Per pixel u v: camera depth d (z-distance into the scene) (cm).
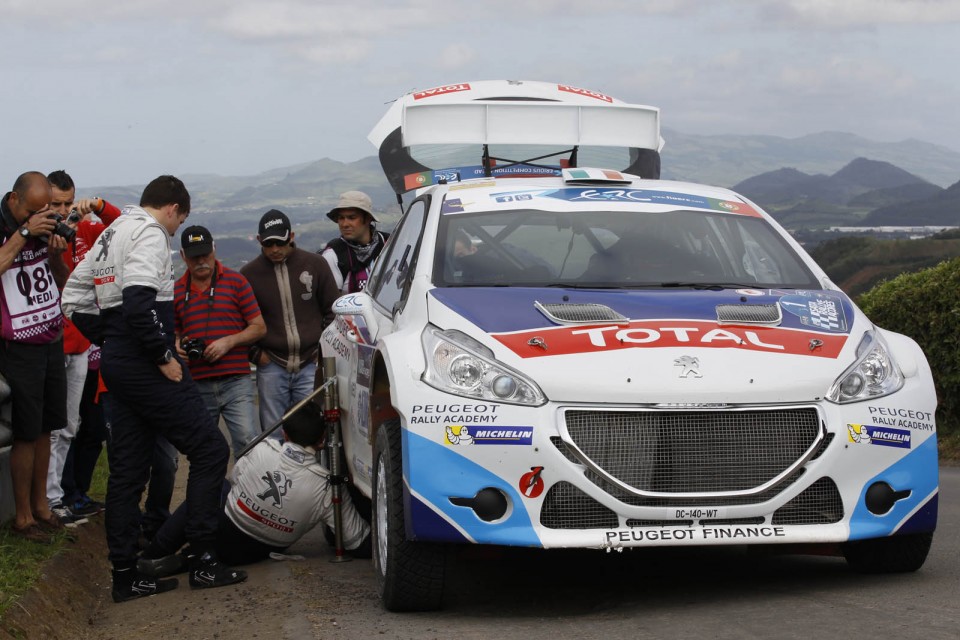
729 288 557
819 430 468
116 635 533
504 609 498
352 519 685
